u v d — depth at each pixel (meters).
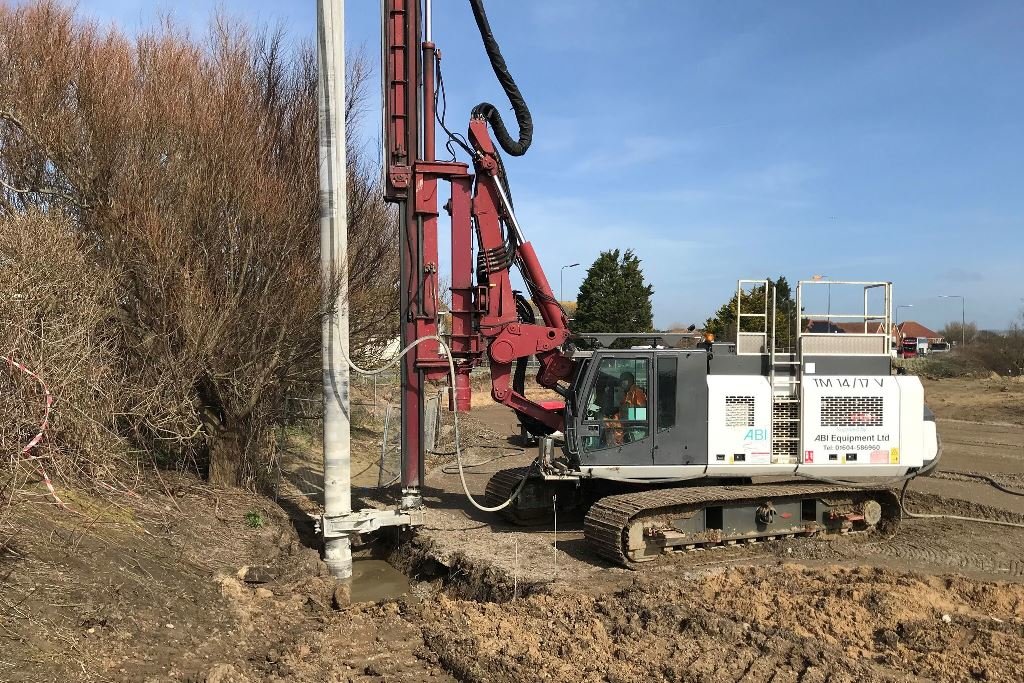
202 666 5.19
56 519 6.16
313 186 10.02
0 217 6.96
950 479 13.60
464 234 9.48
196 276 8.55
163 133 8.56
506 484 9.95
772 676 5.18
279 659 5.64
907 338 65.69
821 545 8.84
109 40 8.66
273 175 9.60
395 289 13.68
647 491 8.79
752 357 8.87
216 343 8.75
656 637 5.91
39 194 8.20
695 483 9.17
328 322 8.20
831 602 6.64
